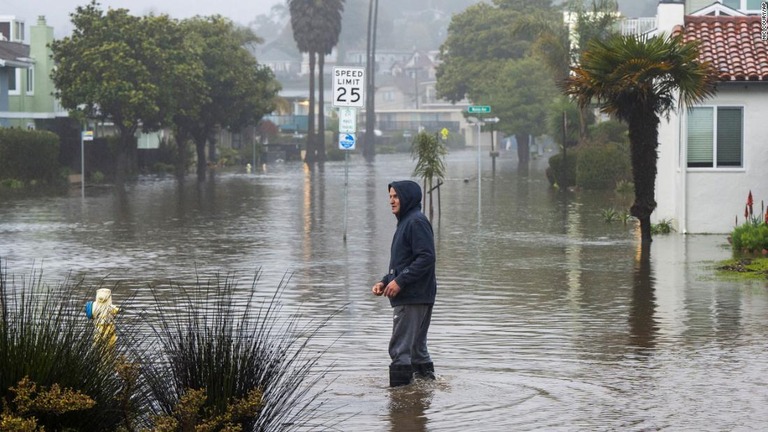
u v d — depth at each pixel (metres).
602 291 27.62
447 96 177.75
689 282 29.19
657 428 14.53
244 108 121.56
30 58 109.81
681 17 44.22
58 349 12.26
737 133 42.53
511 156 172.12
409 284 17.09
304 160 158.62
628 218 50.31
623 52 38.31
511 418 15.11
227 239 42.25
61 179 92.31
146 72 98.50
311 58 158.75
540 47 89.81
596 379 17.53
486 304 25.58
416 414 15.34
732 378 17.56
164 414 12.21
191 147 135.75
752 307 24.83
